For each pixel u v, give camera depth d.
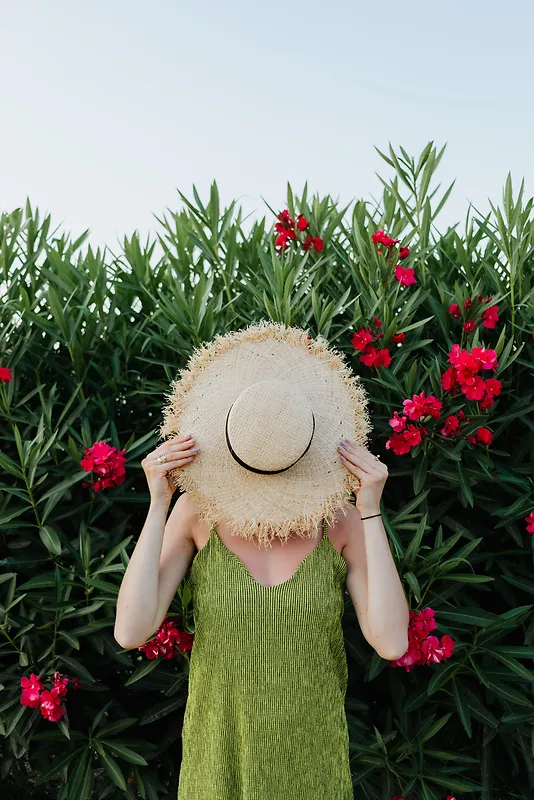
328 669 1.70
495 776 3.00
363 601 1.77
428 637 2.48
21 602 2.75
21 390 3.16
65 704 2.86
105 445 2.64
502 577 2.88
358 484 1.78
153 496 1.76
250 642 1.66
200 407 1.84
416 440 2.63
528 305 2.96
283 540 1.75
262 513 1.72
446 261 3.43
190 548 1.86
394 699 2.79
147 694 3.04
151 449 3.08
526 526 2.98
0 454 2.57
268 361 1.90
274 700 1.65
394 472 2.84
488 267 3.12
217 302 3.20
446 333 3.04
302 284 3.20
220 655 1.68
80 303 3.25
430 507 2.95
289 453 1.68
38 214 3.41
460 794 2.84
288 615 1.66
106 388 3.13
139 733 2.97
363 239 3.27
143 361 3.23
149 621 1.70
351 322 2.99
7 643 2.65
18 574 2.87
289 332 1.94
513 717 2.66
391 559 1.74
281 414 1.68
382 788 2.63
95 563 2.79
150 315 3.26
